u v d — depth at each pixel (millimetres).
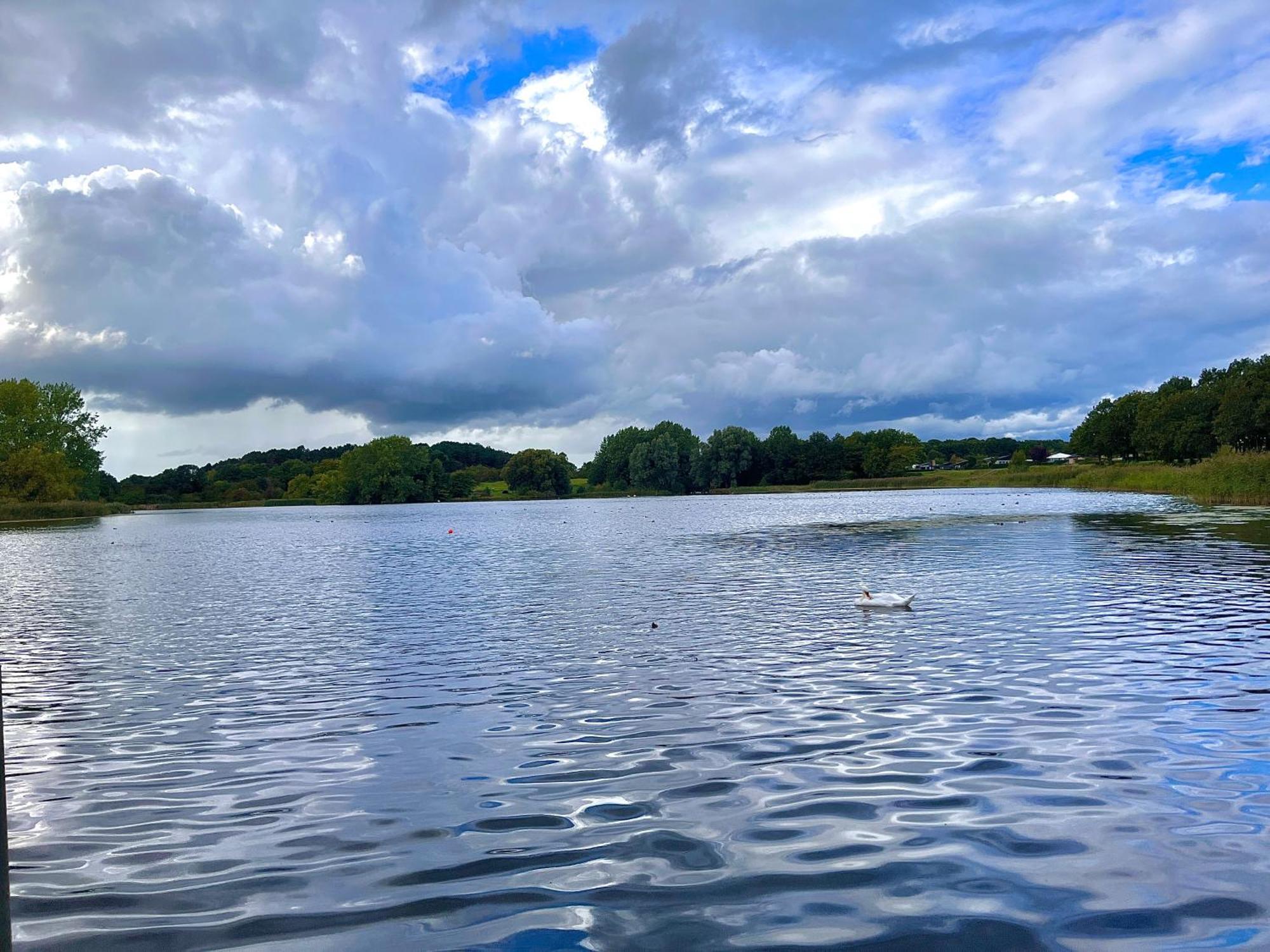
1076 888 7094
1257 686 13500
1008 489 135750
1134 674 14422
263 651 18859
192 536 72938
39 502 120000
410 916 6848
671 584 29047
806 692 13758
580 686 14586
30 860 8102
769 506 102062
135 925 6809
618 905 6953
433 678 15523
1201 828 8211
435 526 82875
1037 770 9906
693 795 9375
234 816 9117
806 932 6480
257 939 6551
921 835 8203
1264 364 115250
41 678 16516
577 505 142250
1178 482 86562
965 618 20531
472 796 9508
